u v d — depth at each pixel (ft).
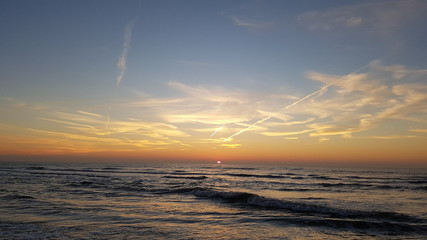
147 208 57.93
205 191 82.02
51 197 71.97
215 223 44.11
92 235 35.35
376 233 38.42
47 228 38.91
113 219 46.09
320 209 56.59
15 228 38.70
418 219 48.96
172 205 62.80
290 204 61.31
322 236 36.45
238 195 73.00
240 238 34.96
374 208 62.90
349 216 51.42
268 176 199.82
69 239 33.22
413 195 90.38
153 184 118.83
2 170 215.51
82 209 55.16
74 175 169.99
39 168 259.80
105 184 112.98
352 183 142.20
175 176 181.37
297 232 38.55
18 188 92.17
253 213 53.78
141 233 36.81
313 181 156.15
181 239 34.09
